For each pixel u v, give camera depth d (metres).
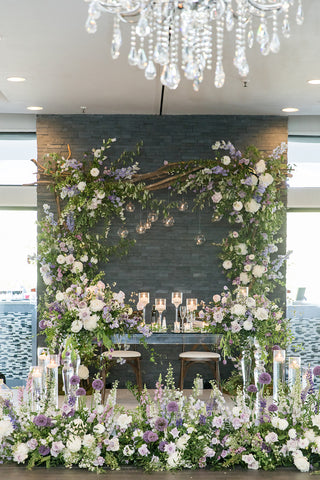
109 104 8.12
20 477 4.11
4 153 9.16
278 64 6.36
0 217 9.20
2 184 9.09
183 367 7.66
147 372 8.62
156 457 4.29
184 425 4.41
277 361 5.35
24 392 4.70
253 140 8.72
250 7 3.72
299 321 9.16
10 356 9.13
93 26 3.45
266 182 8.20
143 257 8.71
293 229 9.27
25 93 7.58
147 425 4.48
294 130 8.95
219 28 3.54
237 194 8.37
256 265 8.38
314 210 9.26
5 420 4.37
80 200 8.31
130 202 8.35
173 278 8.71
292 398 4.57
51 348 5.88
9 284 9.16
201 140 8.70
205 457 4.30
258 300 6.32
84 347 5.78
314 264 9.26
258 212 8.41
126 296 8.68
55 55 6.10
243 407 4.57
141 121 8.72
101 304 5.77
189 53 3.52
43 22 5.25
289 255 8.45
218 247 8.70
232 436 4.37
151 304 8.69
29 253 9.20
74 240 8.40
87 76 6.82
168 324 8.63
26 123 8.94
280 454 4.36
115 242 8.70
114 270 8.70
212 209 8.74
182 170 8.45
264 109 8.36
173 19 3.79
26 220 9.22
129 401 7.72
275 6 3.61
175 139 8.70
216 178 8.52
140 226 8.36
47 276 8.32
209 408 4.66
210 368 7.84
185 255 8.71
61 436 4.37
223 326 6.29
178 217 8.73
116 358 7.59
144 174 8.52
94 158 8.41
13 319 9.15
